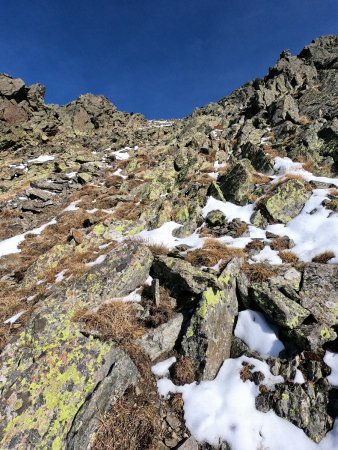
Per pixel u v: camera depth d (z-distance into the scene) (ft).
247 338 30.66
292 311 29.50
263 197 56.29
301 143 74.49
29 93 176.96
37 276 45.83
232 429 23.61
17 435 21.81
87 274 36.63
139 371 27.45
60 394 24.07
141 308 33.22
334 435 22.52
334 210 48.34
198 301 31.96
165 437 23.44
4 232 68.18
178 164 86.89
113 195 75.72
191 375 27.48
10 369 26.58
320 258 38.42
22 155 138.51
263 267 37.70
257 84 158.40
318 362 26.13
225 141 95.66
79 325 29.89
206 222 54.90
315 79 125.08
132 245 39.96
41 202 83.56
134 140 145.38
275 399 25.08
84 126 184.96
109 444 22.25
